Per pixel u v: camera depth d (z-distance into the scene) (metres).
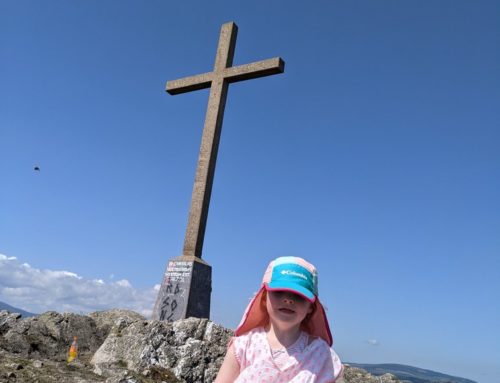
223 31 13.76
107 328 9.84
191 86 13.59
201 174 12.14
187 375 7.58
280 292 2.49
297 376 2.51
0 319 8.68
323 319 2.69
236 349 2.68
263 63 12.61
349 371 9.23
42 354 8.27
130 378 6.93
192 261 10.96
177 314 10.50
